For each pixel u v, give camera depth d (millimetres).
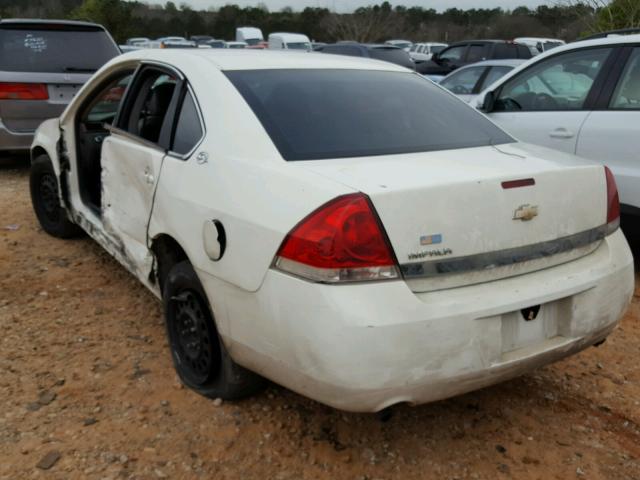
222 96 3004
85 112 4496
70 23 7637
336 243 2268
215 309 2748
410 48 31516
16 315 3932
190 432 2859
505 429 2982
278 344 2434
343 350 2244
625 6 11727
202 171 2873
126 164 3561
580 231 2787
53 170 5047
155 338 3695
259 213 2506
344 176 2461
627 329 4039
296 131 2834
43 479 2543
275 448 2781
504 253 2525
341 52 16656
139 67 3742
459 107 3498
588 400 3238
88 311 4020
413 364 2301
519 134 5336
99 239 4184
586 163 2930
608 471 2725
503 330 2523
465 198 2428
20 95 7203
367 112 3109
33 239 5316
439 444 2859
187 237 2891
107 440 2785
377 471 2674
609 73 4855
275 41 27219
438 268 2383
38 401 3045
